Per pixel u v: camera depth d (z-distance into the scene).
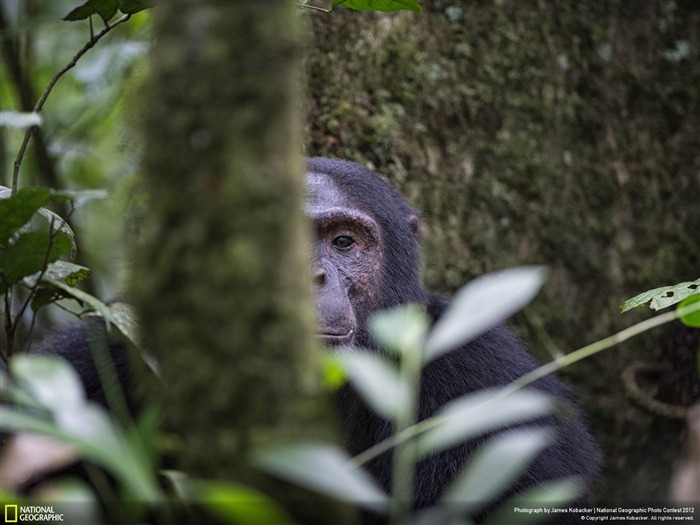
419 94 8.55
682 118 9.23
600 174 9.02
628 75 9.12
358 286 6.40
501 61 8.80
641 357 8.91
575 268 8.94
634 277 9.00
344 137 8.32
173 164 2.43
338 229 6.43
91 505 2.34
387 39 8.45
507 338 7.14
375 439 6.53
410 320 2.70
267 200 2.41
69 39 11.39
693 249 9.14
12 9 11.09
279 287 2.43
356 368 2.59
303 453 2.22
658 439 8.79
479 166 8.73
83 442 2.26
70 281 5.16
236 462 2.41
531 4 8.91
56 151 10.82
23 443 2.55
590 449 6.77
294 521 2.46
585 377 8.88
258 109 2.40
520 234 8.81
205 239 2.41
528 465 5.92
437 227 8.56
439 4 8.68
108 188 9.94
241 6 2.42
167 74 2.45
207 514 2.50
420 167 8.54
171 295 2.44
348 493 2.17
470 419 2.50
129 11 5.31
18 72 10.27
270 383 2.42
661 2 9.23
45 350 6.57
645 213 9.11
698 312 3.63
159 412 2.66
